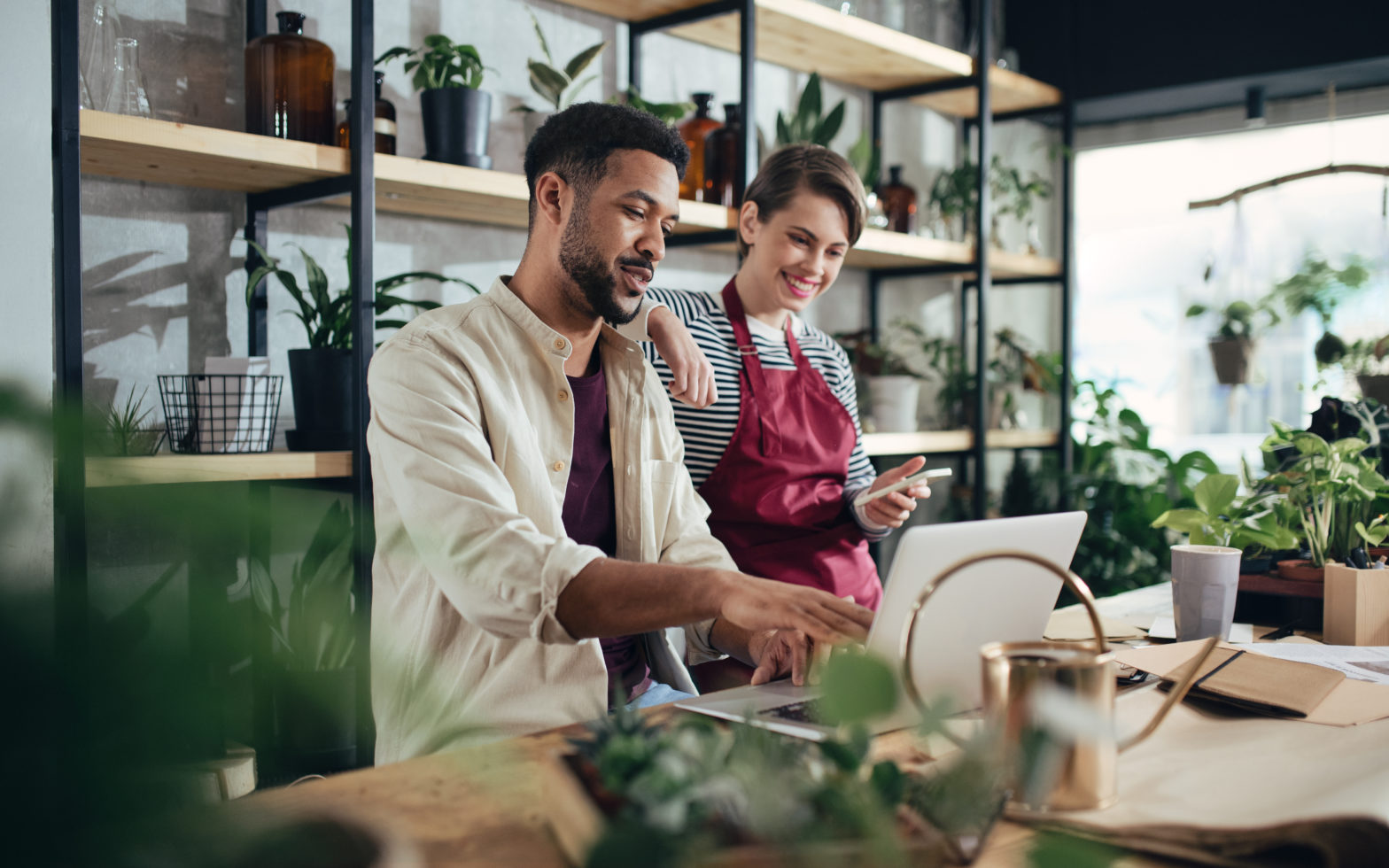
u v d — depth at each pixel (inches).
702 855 18.6
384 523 46.0
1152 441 142.4
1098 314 148.9
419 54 83.1
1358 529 52.6
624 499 52.1
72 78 57.9
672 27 100.4
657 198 48.4
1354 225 127.3
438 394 43.3
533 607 36.9
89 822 9.8
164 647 10.5
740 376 70.1
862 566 71.3
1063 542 34.0
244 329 78.5
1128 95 132.4
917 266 126.4
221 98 77.3
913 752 29.9
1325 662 41.9
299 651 64.1
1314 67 118.3
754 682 41.4
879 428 111.9
